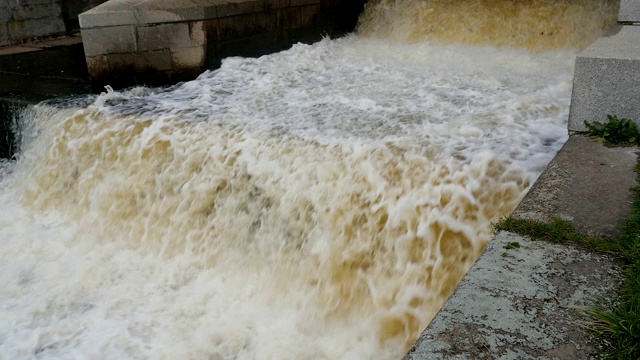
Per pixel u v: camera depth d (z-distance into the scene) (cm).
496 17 1027
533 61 899
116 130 694
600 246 302
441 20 1086
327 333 484
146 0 854
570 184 385
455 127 582
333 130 613
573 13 952
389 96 742
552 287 269
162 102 766
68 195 711
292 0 1047
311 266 520
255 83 834
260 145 596
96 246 644
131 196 657
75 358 469
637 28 631
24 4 1180
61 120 745
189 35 875
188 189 620
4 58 1065
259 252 555
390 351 453
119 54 855
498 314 250
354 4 1210
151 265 598
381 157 529
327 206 527
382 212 500
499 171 479
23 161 790
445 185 484
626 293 261
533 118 597
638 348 221
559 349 227
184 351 472
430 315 453
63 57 1076
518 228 328
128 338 491
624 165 412
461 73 855
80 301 547
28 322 519
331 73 883
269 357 462
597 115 479
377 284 484
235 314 514
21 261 620
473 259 450
